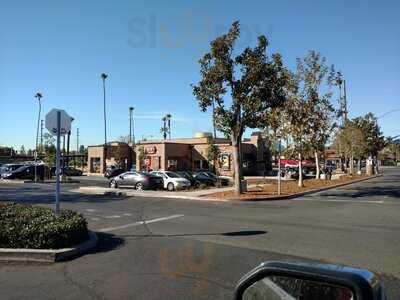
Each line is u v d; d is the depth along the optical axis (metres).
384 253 9.24
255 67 22.17
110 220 14.60
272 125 29.59
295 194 24.91
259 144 61.97
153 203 20.66
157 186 31.08
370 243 10.30
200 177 34.91
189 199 22.97
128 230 12.44
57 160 11.23
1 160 105.81
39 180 44.62
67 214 11.08
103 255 9.07
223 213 16.47
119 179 32.12
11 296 6.39
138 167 59.25
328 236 11.27
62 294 6.48
